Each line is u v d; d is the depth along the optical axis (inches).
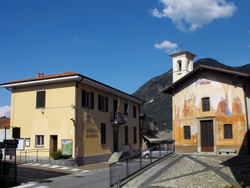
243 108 768.9
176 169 608.1
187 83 878.4
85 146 965.2
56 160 893.2
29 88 1015.0
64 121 930.7
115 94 1245.1
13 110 1033.5
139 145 1497.3
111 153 1157.1
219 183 479.2
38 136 977.5
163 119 4020.7
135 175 581.0
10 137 1024.2
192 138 841.5
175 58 1262.3
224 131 790.5
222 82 813.9
